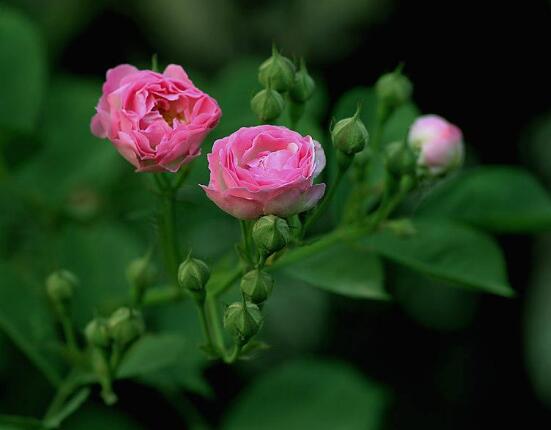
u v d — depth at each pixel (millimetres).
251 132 3213
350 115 4195
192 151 3389
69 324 3934
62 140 4582
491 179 4199
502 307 5777
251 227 3465
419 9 5684
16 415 4594
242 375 5301
